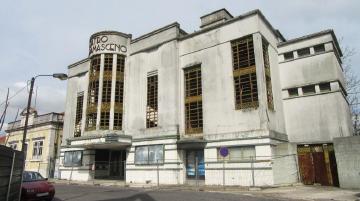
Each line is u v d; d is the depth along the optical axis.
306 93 26.12
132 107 31.42
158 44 30.50
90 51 34.28
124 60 33.25
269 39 26.69
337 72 25.03
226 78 25.61
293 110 26.30
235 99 24.80
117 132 30.89
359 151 18.75
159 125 28.42
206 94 26.52
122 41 33.34
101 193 18.62
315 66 25.92
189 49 28.59
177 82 28.38
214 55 26.77
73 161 34.38
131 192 19.05
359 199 14.16
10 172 10.05
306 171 22.33
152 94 30.14
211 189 20.58
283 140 24.64
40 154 41.91
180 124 27.61
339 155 19.47
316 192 17.20
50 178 37.94
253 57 24.55
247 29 25.11
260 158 22.20
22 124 47.66
